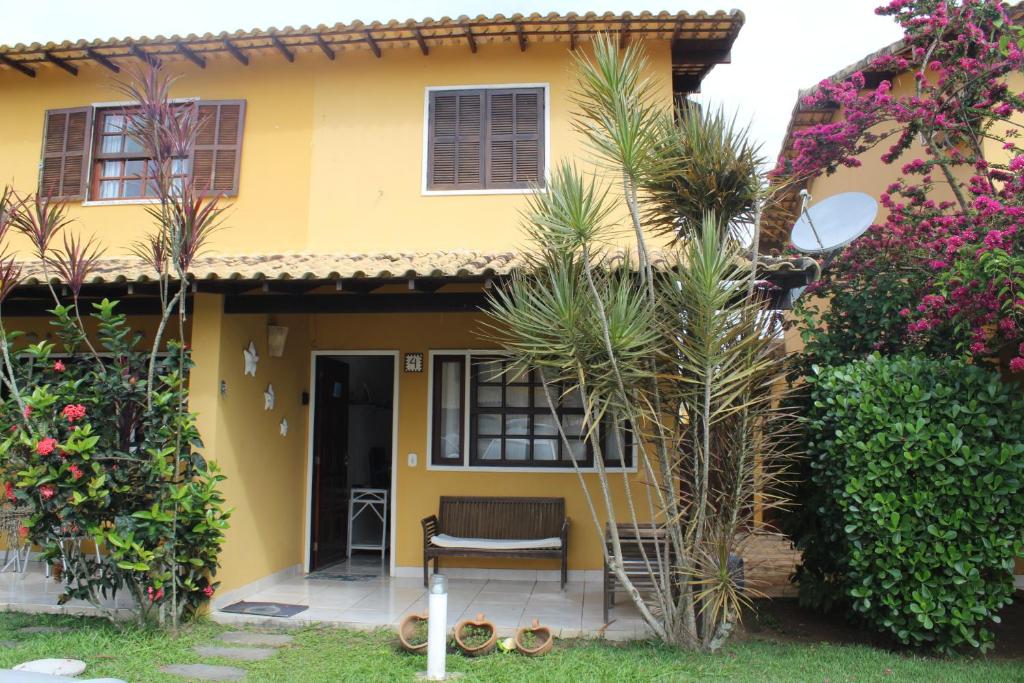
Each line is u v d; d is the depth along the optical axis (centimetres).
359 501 936
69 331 611
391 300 665
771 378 545
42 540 596
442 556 766
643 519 798
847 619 640
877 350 659
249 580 727
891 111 762
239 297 689
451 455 845
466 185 847
